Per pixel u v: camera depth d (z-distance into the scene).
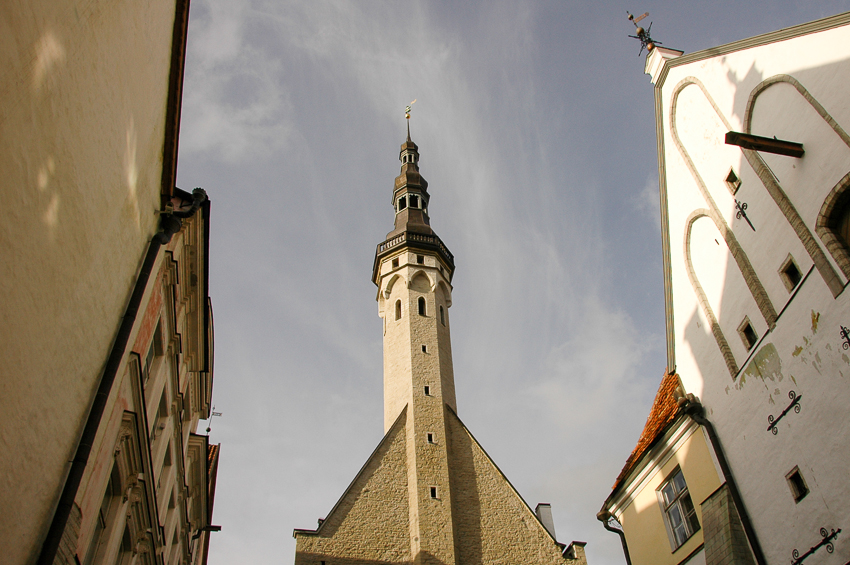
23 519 10.77
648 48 24.41
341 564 33.34
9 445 10.13
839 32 16.53
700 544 19.53
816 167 16.64
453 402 45.31
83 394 13.11
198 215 20.77
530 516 38.38
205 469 30.81
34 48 9.92
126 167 14.86
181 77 18.16
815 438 15.95
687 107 22.30
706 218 21.19
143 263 16.62
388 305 51.03
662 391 23.94
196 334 24.94
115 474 16.28
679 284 22.50
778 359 17.53
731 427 19.19
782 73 18.19
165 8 16.88
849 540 14.52
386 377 46.47
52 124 10.85
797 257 17.19
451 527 36.28
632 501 23.55
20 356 10.30
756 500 17.72
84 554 14.52
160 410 21.69
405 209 58.94
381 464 39.38
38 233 10.64
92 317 13.35
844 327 15.37
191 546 33.47
